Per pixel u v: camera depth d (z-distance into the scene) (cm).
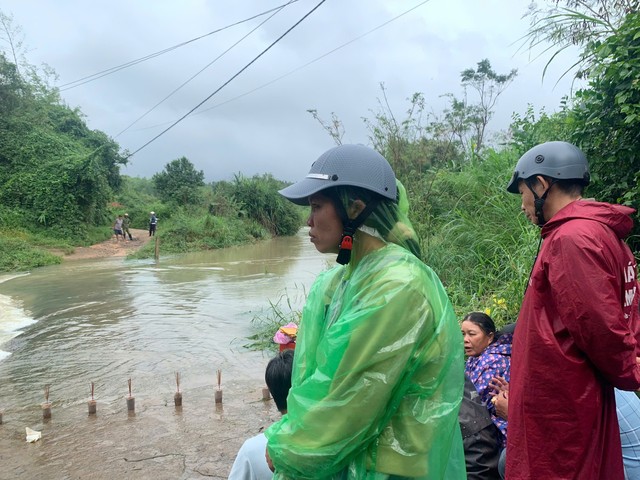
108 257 2214
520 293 507
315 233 167
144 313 947
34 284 1380
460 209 761
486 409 279
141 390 544
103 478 363
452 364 152
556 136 617
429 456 145
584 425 181
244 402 501
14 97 2686
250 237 3092
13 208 2517
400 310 142
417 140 875
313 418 142
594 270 175
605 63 425
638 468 212
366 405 138
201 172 3997
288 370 224
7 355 699
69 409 498
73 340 767
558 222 199
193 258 2100
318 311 173
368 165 160
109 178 2973
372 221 161
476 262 662
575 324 175
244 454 232
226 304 1013
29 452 407
